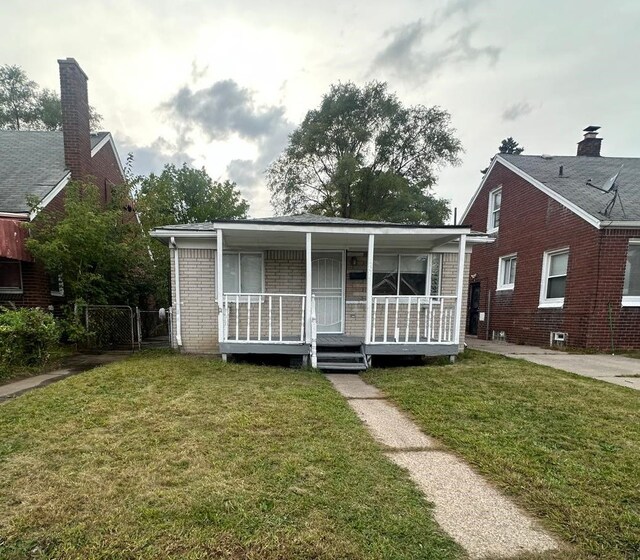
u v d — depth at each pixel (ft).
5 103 68.74
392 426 11.51
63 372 18.72
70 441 9.50
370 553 5.62
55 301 27.86
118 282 29.99
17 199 25.71
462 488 7.71
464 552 5.74
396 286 26.50
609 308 25.57
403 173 76.48
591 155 40.42
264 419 11.30
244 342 21.22
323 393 14.70
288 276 25.64
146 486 7.32
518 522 6.56
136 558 5.40
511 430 10.91
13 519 6.26
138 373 17.12
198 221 68.74
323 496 7.11
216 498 6.89
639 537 6.10
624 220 24.72
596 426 11.18
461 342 26.50
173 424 10.75
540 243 31.86
